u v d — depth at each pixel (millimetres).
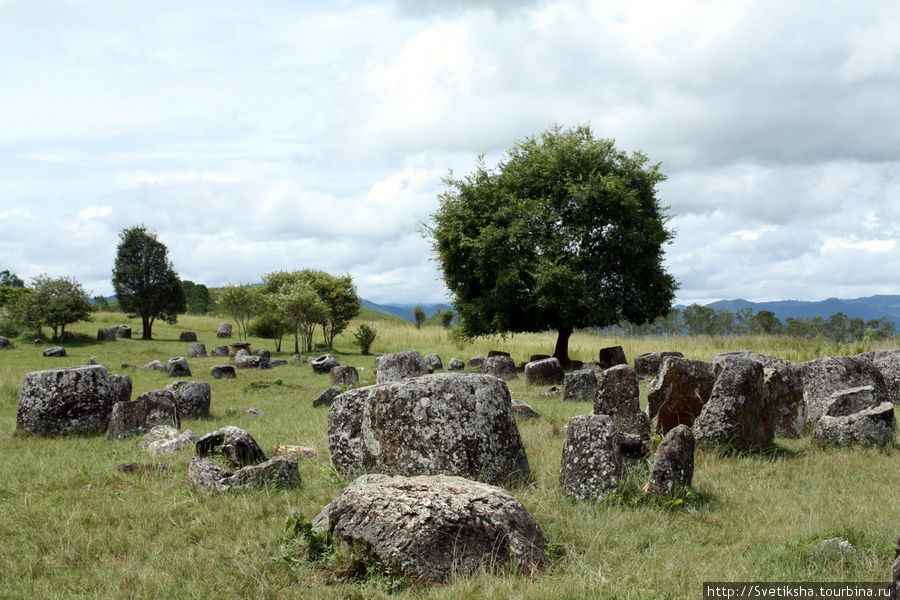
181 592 5984
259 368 30969
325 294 44188
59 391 14445
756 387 11398
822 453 11180
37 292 40062
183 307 46500
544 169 31609
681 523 7590
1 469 10711
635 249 30719
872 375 15008
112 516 8070
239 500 8531
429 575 6000
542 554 6480
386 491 6641
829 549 6254
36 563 6723
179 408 16469
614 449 8500
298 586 6043
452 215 32406
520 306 31859
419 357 22969
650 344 35750
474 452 8969
